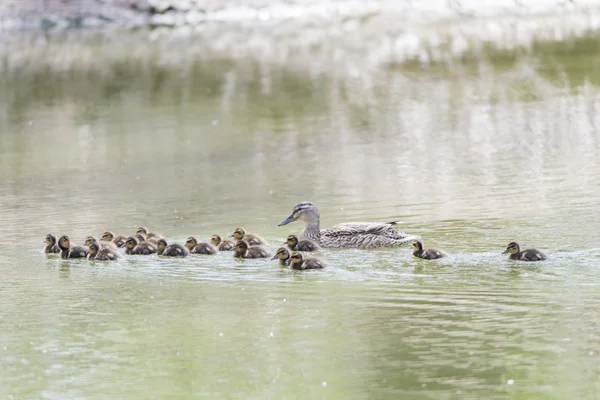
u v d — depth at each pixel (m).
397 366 11.09
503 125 28.09
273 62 42.62
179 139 28.27
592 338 11.66
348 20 58.03
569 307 12.73
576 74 35.81
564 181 20.77
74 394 10.73
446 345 11.63
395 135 27.59
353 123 29.58
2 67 43.75
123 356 11.77
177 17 60.84
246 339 12.15
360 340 11.92
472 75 37.06
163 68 41.91
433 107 31.52
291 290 14.09
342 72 39.25
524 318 12.40
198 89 36.75
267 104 33.34
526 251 14.95
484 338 11.80
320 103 33.12
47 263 16.38
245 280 14.76
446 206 19.03
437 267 14.89
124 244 17.36
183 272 15.41
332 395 10.41
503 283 13.88
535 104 30.95
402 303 13.22
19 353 12.01
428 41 47.03
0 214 20.20
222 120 30.91
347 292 13.84
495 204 18.94
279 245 16.92
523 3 60.50
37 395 10.73
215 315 13.10
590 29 47.97
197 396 10.53
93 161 25.73
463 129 27.92
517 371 10.82
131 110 33.28
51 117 32.62
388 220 18.12
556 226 16.88
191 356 11.67
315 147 26.44
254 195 21.17
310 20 58.88
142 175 23.78
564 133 26.50
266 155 25.66
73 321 13.12
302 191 21.34
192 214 19.61
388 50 44.69
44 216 19.88
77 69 42.44
